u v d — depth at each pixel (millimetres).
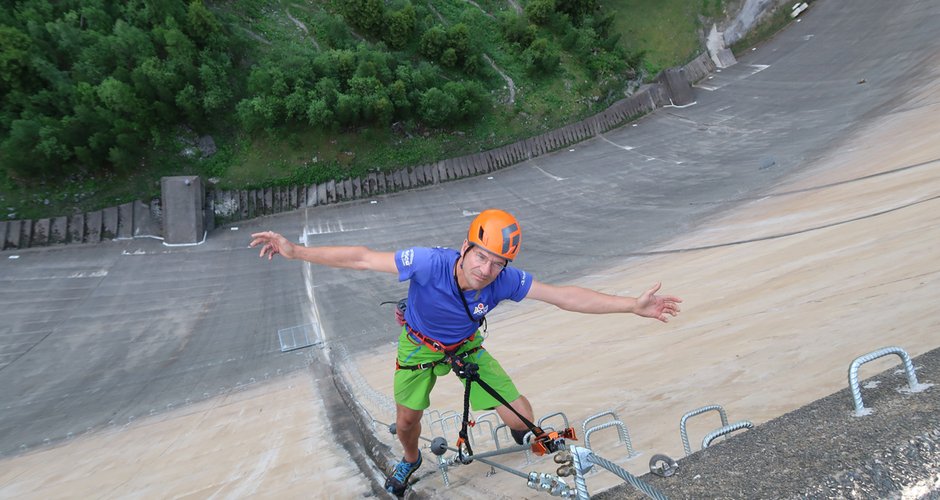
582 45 42781
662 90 43750
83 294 26359
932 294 8359
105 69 31781
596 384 9953
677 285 16859
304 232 31922
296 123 34281
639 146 39188
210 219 31844
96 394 20219
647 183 34531
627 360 11047
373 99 34344
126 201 30922
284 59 34281
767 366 7969
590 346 13289
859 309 9016
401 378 4922
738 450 2564
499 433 9133
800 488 2180
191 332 24141
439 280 4223
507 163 37875
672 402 7758
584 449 2611
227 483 9703
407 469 5969
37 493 12609
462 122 37781
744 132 38875
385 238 31281
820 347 7988
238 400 19047
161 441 15469
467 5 43531
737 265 16781
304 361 21828
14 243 28594
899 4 47969
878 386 2768
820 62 44938
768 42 49000
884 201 18141
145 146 31984
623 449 6410
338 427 12273
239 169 33344
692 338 10945
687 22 47875
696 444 5828
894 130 30719
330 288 27188
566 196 34281
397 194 35281
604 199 33406
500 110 39094
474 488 5832
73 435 17906
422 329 4613
